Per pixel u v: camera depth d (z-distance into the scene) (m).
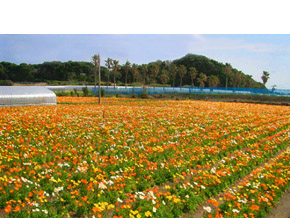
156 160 12.27
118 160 11.96
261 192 9.48
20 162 10.68
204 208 7.93
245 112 29.88
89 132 16.84
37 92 34.22
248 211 8.27
